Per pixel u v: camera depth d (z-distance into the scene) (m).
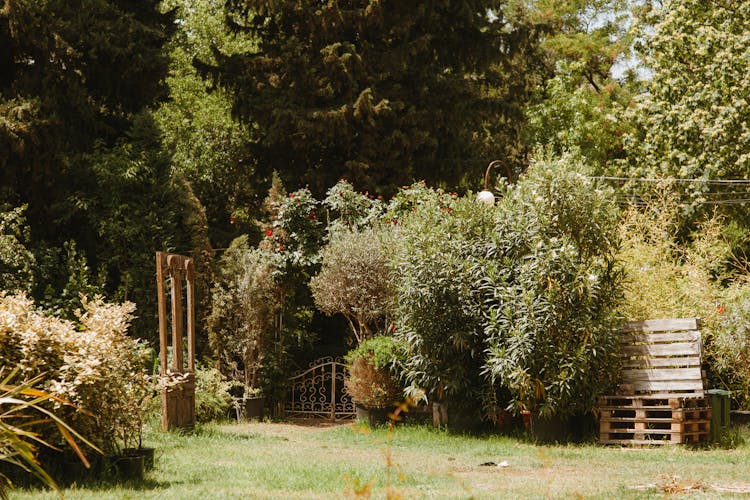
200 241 18.94
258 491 7.73
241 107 22.64
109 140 20.67
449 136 23.59
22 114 17.56
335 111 21.28
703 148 23.78
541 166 13.40
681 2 24.95
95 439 8.16
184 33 28.83
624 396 12.90
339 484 8.23
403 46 22.47
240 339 17.52
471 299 13.43
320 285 16.80
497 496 7.50
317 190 22.38
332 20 22.12
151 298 18.42
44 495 7.05
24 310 8.25
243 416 16.97
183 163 26.22
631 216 18.66
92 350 8.07
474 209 13.92
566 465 10.36
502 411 13.65
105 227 18.56
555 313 12.55
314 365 18.81
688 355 13.00
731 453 11.65
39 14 18.19
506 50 24.56
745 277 17.41
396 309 14.50
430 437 13.51
